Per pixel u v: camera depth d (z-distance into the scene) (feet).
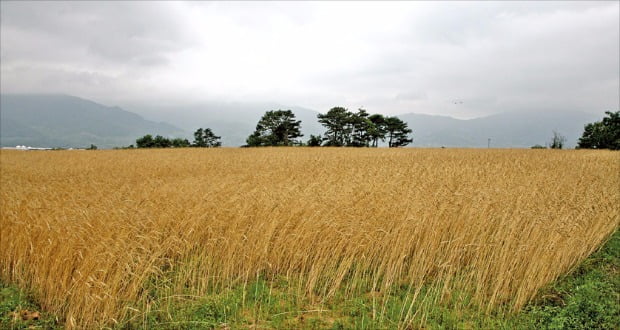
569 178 44.62
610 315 17.53
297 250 23.03
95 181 45.62
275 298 20.38
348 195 29.81
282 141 277.64
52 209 26.89
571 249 22.39
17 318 18.51
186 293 20.89
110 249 19.60
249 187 36.14
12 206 28.32
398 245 22.47
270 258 23.68
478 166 59.67
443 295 19.94
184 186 36.73
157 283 21.12
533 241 22.08
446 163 67.21
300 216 26.09
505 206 28.27
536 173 49.78
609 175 50.21
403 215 24.64
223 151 132.87
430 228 24.11
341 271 21.52
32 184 44.37
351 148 162.09
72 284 19.12
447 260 22.80
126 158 100.12
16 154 120.47
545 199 30.50
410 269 22.18
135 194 33.91
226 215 26.48
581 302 18.31
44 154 120.57
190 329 17.49
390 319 18.13
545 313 18.01
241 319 18.28
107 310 17.52
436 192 30.71
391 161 75.36
